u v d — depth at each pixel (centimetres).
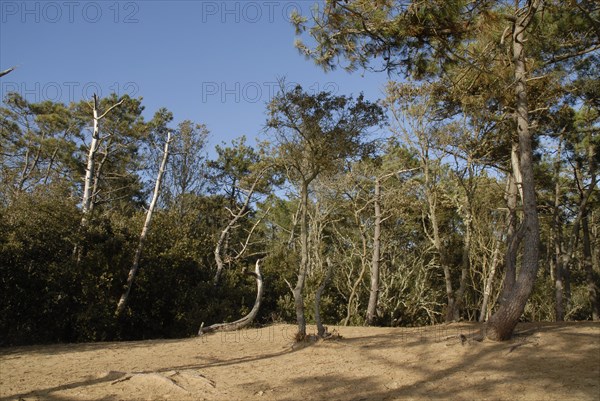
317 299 988
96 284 1448
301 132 986
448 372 681
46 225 1446
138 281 1605
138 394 630
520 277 802
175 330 1702
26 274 1361
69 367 809
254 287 2119
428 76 1040
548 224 2377
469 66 977
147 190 3338
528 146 861
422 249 2311
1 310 1320
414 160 2005
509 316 791
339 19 885
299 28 945
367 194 2098
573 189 2069
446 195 1540
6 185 2102
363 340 969
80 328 1395
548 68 1215
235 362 835
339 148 986
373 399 599
